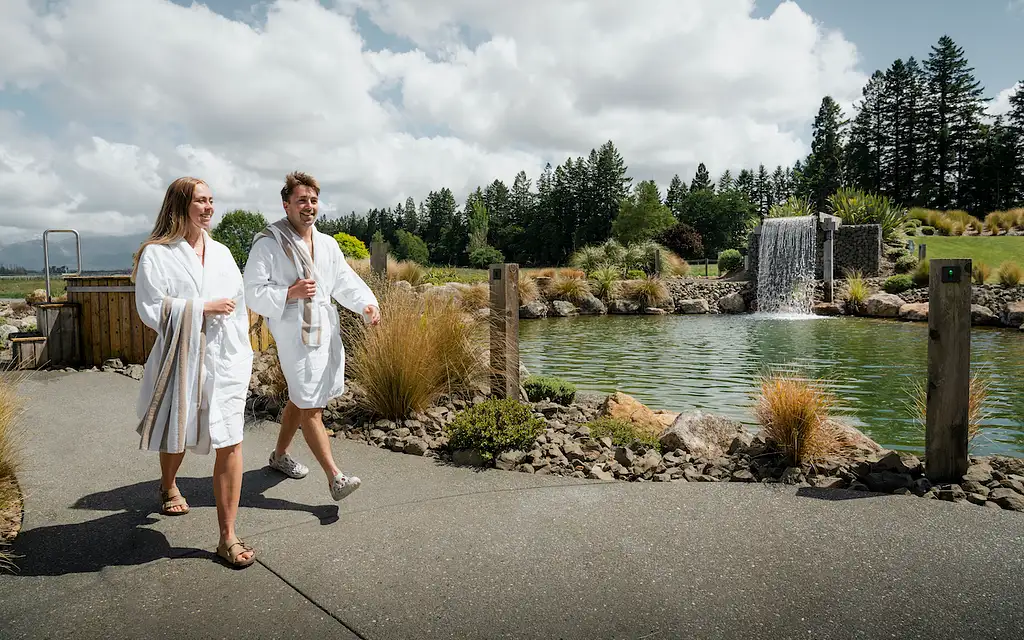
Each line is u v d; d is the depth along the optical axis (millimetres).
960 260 3184
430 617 2008
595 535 2658
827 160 72062
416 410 4621
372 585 2227
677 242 58469
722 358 9922
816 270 22562
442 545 2562
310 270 2916
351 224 156125
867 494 3150
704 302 20484
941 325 3219
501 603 2096
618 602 2100
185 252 2527
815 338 12391
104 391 5559
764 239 23469
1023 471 3459
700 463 3756
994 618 1978
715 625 1953
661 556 2449
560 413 5082
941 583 2209
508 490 3260
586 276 23219
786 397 3674
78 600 2121
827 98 72125
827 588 2182
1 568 2357
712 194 90750
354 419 4629
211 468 3584
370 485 3348
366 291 3246
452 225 116062
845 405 6441
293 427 3398
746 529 2711
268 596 2152
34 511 2930
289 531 2711
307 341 2854
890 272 22234
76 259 7176
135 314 6680
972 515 2840
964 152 66500
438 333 5078
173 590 2193
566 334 13703
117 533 2684
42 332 6645
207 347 2459
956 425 3252
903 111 68438
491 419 3920
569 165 95062
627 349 11117
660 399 6941
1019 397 6707
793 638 1879
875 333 13086
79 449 3898
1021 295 16016
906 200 66812
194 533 2686
